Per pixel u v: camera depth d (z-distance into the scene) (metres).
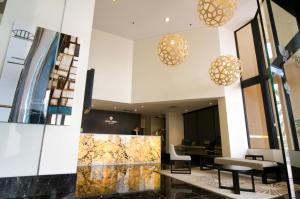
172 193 3.21
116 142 7.14
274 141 5.58
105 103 8.53
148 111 10.67
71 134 2.59
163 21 7.27
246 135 6.54
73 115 2.64
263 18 1.39
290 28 2.31
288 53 2.16
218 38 7.12
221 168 3.83
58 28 2.71
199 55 7.33
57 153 2.45
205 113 9.19
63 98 2.53
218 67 4.79
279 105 1.24
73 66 2.68
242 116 6.66
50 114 2.41
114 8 6.59
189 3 6.25
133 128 11.34
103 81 7.94
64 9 2.81
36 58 2.42
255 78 6.38
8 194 2.08
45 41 2.52
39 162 2.32
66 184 2.44
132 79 8.54
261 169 3.86
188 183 4.07
